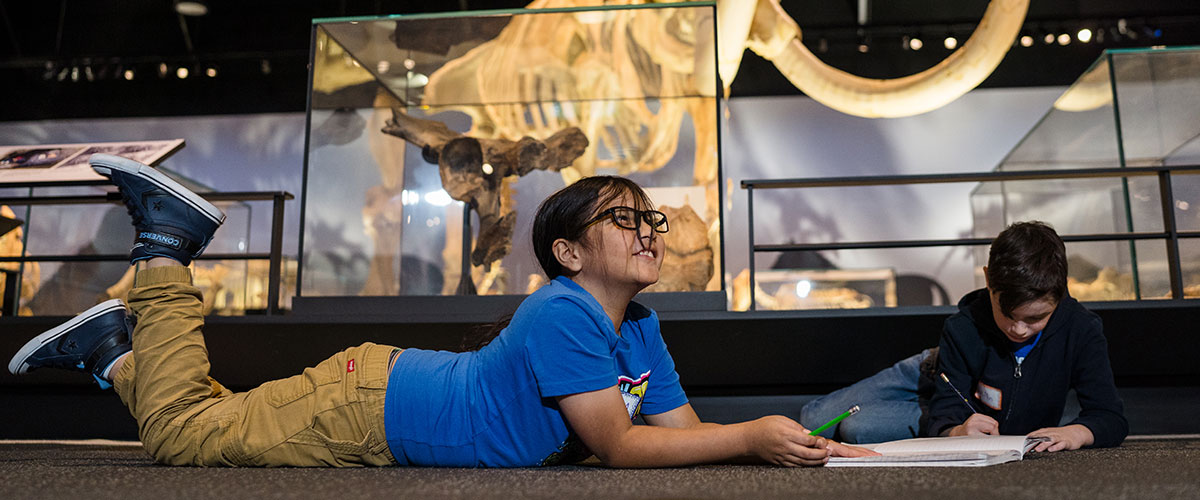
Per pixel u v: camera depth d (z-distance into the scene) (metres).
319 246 2.78
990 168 7.04
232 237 4.31
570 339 1.25
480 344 1.55
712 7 2.76
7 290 3.31
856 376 2.68
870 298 6.75
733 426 1.30
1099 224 3.74
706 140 2.75
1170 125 3.43
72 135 7.56
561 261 1.34
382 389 1.36
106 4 7.09
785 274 6.80
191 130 7.48
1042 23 6.80
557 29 2.79
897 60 7.07
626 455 1.28
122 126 7.55
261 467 1.38
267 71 7.30
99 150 2.87
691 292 2.69
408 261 2.75
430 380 1.36
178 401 1.40
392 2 7.11
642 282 1.31
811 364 2.67
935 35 6.98
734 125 7.25
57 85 7.49
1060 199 4.15
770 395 2.79
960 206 6.97
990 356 1.91
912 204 7.01
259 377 2.72
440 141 2.80
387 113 2.82
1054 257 1.64
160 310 1.43
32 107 7.50
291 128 7.43
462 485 1.02
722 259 2.70
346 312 2.73
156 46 7.21
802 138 7.21
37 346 1.50
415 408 1.35
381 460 1.38
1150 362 2.62
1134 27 6.73
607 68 2.79
